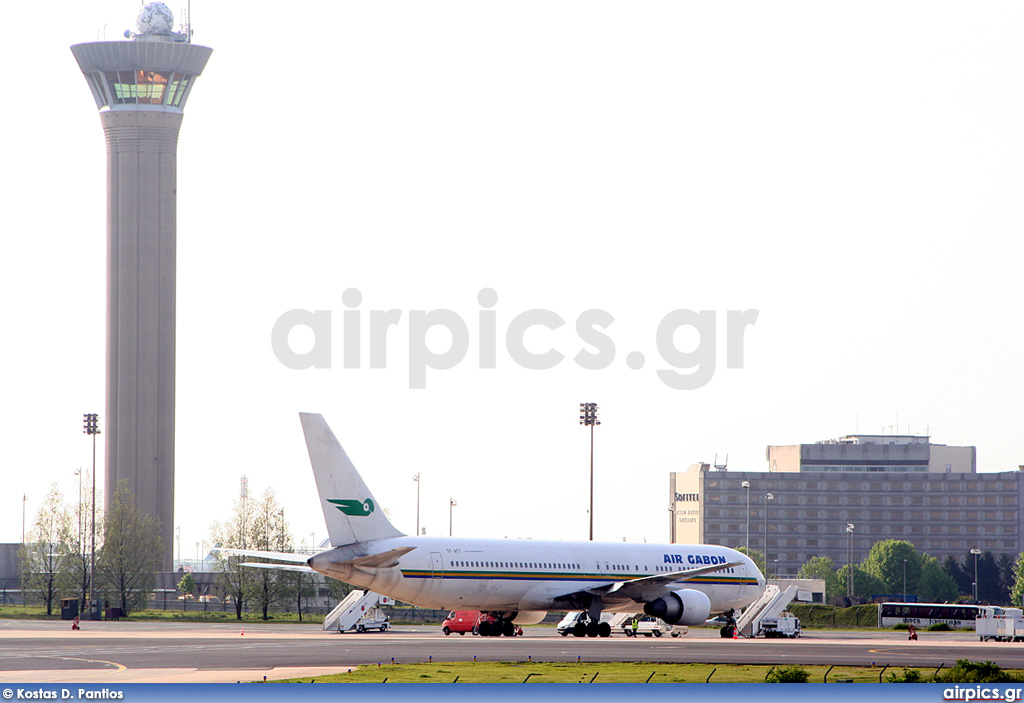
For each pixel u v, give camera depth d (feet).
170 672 645.51
